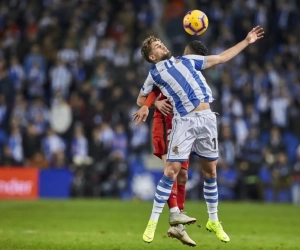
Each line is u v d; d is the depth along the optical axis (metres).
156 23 65.50
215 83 57.22
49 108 58.81
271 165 50.38
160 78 22.50
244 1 64.88
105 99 55.62
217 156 22.88
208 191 23.27
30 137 52.03
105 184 50.28
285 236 29.08
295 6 65.50
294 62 62.50
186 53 23.14
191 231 30.69
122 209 39.56
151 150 54.62
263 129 56.22
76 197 49.81
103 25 62.59
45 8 65.56
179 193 23.64
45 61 59.56
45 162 51.19
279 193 50.03
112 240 26.39
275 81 59.19
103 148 51.84
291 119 57.25
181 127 22.17
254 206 43.22
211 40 61.50
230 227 32.25
